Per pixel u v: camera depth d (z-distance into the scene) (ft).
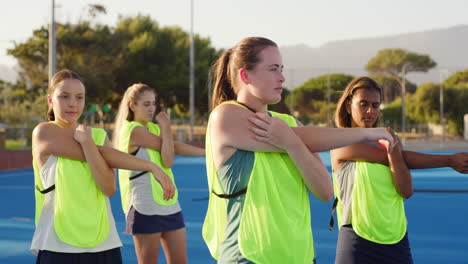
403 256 10.91
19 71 142.92
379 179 10.80
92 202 10.57
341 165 11.19
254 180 7.18
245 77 7.36
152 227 15.05
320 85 271.28
